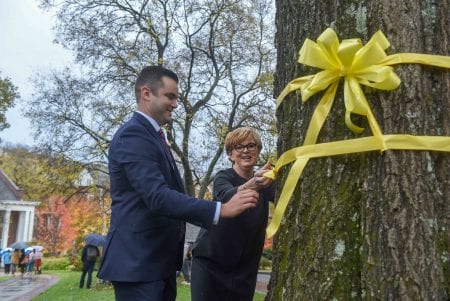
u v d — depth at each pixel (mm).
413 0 1674
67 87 15617
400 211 1472
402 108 1570
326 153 1640
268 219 2680
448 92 1607
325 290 1544
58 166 15867
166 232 2088
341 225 1579
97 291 11984
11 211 43406
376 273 1452
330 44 1627
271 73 16250
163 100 2221
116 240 2049
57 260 29828
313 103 1770
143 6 15227
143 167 1990
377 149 1546
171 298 2240
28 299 11391
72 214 29953
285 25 2059
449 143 1528
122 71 14984
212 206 1930
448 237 1472
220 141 15844
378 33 1636
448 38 1669
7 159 46219
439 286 1405
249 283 2648
